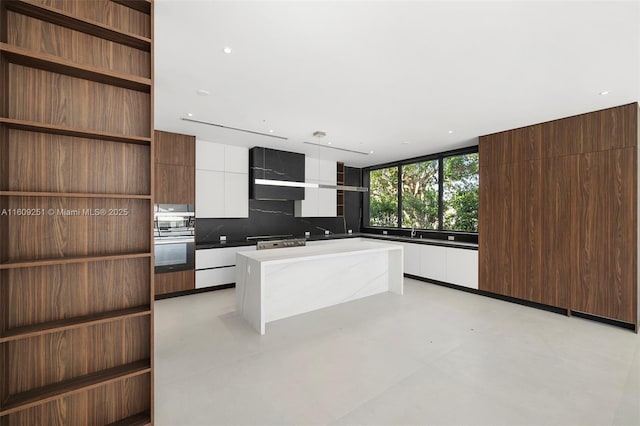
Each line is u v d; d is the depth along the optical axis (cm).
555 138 376
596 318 350
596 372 239
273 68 241
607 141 332
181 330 326
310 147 534
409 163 645
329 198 658
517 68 239
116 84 171
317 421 183
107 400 171
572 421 183
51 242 158
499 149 433
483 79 260
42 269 155
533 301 399
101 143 171
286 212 627
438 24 182
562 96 298
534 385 222
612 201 330
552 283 380
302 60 228
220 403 200
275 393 212
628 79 257
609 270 332
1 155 140
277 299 363
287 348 282
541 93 290
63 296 160
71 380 160
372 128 415
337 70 245
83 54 162
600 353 272
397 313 382
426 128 415
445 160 571
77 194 146
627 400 203
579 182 355
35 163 153
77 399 163
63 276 160
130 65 177
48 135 157
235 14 173
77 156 165
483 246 456
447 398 206
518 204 412
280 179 555
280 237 614
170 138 445
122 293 178
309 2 163
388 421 184
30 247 152
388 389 217
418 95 297
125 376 165
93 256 159
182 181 455
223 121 385
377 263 474
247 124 398
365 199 760
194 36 196
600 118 338
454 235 545
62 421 159
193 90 286
